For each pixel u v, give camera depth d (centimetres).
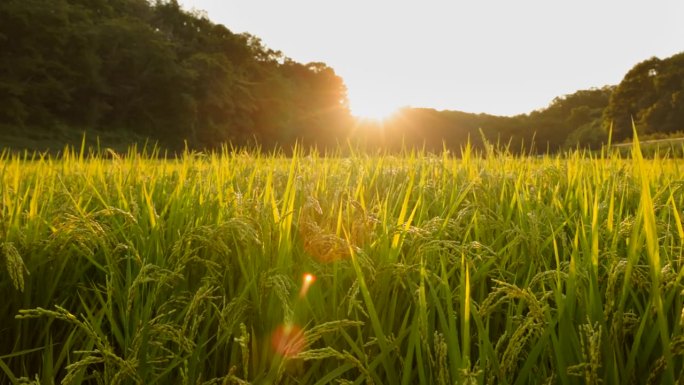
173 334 139
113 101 6912
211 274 172
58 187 294
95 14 7806
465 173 371
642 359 137
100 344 130
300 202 256
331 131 9106
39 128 5928
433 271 183
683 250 174
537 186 330
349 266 178
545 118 13212
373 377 143
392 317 163
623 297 139
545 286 185
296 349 135
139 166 380
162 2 9344
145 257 189
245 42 10338
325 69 11394
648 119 9588
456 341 133
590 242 196
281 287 137
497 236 220
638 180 314
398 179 405
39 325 177
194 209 239
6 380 160
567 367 132
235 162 400
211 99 7438
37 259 184
